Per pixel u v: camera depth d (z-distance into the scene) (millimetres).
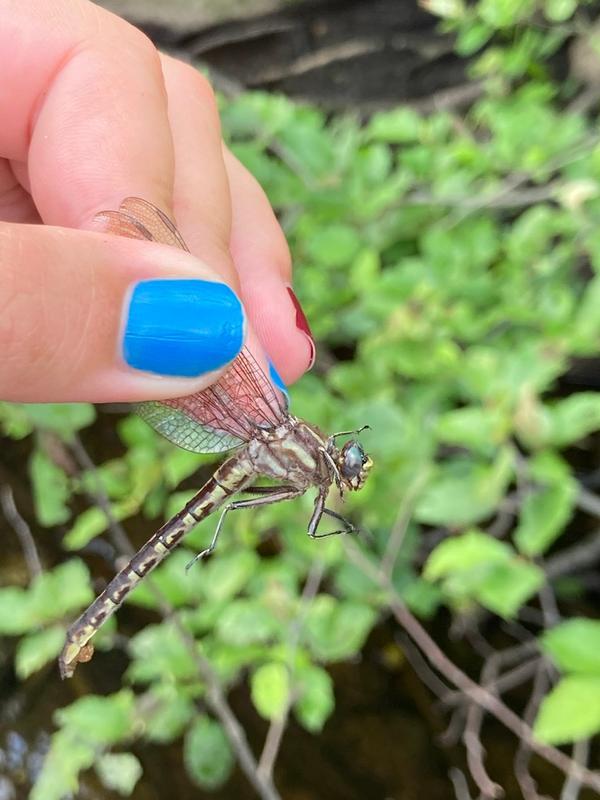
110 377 75
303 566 166
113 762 169
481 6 214
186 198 112
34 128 109
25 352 69
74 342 71
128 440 176
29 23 108
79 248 73
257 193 128
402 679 190
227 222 113
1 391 71
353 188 204
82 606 161
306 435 98
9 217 131
